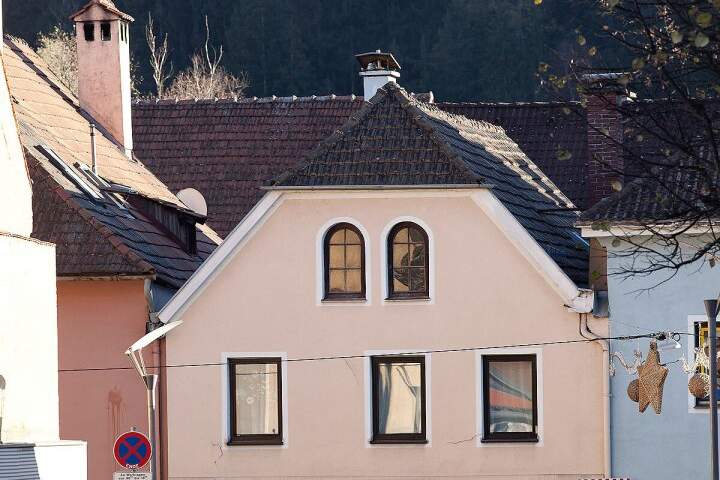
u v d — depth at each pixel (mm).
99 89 118688
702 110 49594
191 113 133125
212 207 125875
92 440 95188
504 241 90438
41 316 81562
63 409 95438
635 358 87688
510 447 89562
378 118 94562
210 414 92312
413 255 91750
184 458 92375
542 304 89812
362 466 90938
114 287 95625
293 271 92125
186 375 92688
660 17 50125
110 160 111812
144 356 93938
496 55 183000
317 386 91750
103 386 95312
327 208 92000
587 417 88750
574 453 88875
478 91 183500
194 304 92938
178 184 127688
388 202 91625
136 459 81875
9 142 82125
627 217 85188
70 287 95812
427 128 93438
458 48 187625
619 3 50344
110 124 118562
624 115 51594
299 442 91500
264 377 92312
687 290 86938
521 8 183625
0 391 76250
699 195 50812
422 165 91500
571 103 52719
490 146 108125
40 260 81750
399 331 91250
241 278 92562
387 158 92188
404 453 90625
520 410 90000
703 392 83750
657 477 87125
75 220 96000
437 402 90688
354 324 91688
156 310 95562
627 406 87750
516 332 90062
